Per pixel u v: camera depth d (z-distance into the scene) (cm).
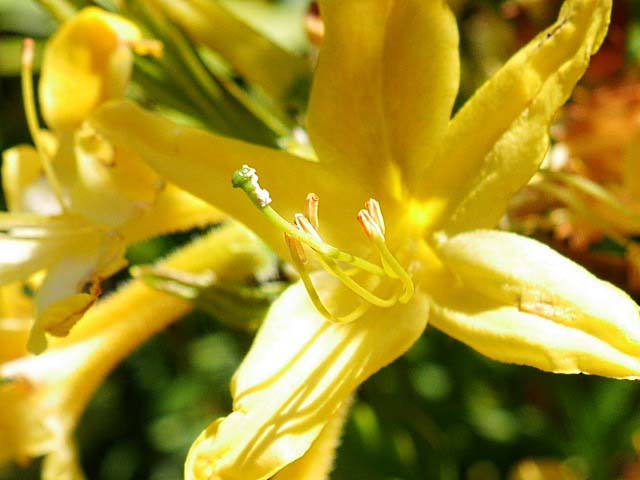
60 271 12
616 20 15
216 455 10
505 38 16
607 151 14
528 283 10
